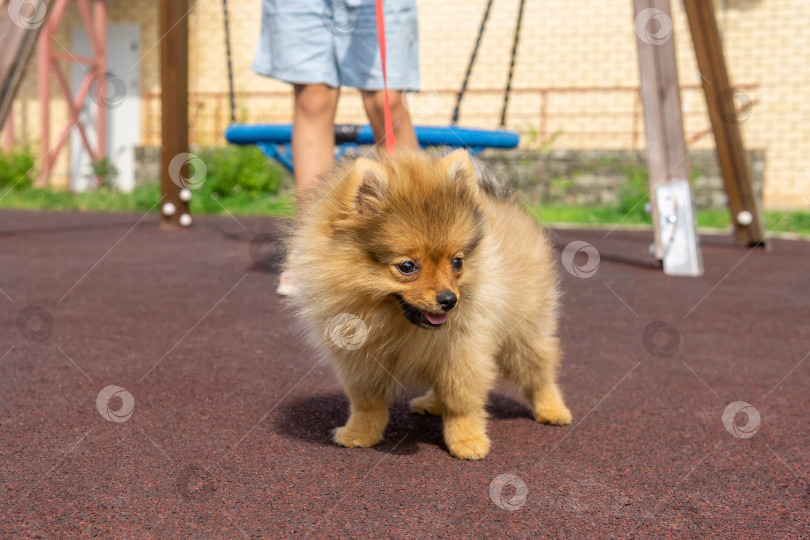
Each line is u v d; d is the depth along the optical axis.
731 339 4.68
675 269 7.30
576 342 4.55
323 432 2.97
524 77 15.62
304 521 2.19
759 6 14.85
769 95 14.98
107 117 17.23
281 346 4.25
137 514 2.21
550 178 14.54
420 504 2.32
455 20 15.68
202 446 2.77
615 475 2.59
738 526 2.22
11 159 15.65
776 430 3.07
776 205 15.02
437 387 2.81
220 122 16.28
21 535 2.08
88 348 4.11
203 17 16.16
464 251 2.60
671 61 7.24
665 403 3.43
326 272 2.63
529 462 2.71
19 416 3.02
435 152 2.88
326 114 4.30
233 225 10.90
